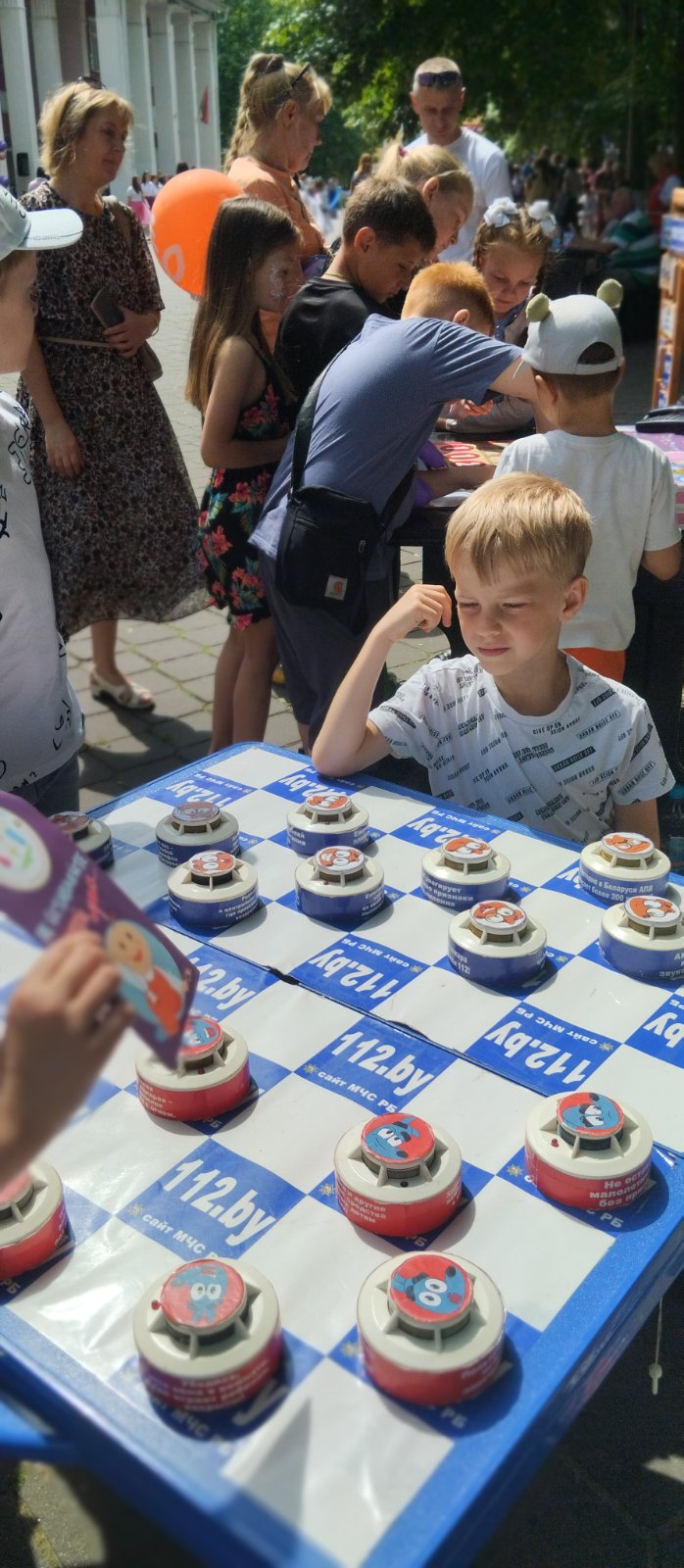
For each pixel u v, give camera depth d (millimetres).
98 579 4074
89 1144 1256
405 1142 1163
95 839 1783
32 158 29609
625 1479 1893
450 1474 900
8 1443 981
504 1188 1183
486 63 17562
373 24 17125
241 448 3312
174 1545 868
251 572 3422
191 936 1624
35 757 2184
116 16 31422
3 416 2027
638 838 1721
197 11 41688
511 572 1795
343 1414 952
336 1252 1113
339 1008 1464
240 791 2043
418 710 2107
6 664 2084
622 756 2033
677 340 7273
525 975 1504
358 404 2828
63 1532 1808
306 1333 1029
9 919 797
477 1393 963
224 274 3215
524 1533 1810
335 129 33281
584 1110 1193
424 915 1662
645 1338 2109
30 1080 772
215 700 3824
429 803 1976
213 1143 1253
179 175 4234
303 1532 855
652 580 3188
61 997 768
